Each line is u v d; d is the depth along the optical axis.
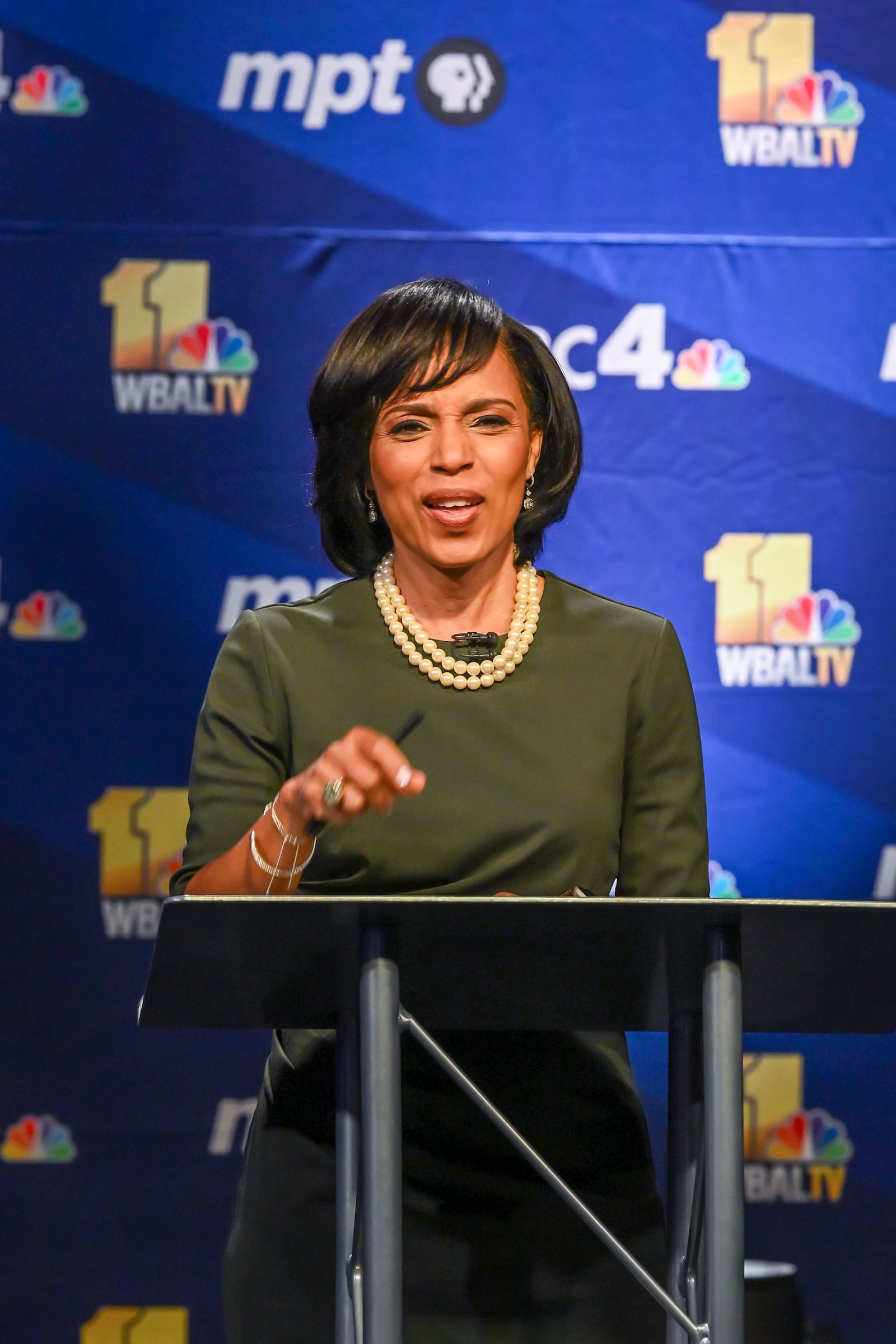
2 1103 11.61
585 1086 5.95
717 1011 4.44
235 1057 11.76
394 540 6.32
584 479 12.17
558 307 12.27
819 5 12.41
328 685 6.07
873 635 12.13
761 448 12.22
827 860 12.00
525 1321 5.80
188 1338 11.49
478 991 5.04
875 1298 11.63
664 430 12.22
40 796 11.84
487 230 12.30
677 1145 5.21
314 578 12.09
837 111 12.38
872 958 4.67
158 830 11.87
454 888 5.79
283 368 12.20
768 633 12.13
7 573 11.95
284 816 4.79
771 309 12.28
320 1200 5.80
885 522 12.19
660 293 12.28
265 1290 5.86
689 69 12.39
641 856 6.12
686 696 6.26
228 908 4.09
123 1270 11.53
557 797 5.87
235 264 12.22
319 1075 5.88
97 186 12.20
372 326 6.19
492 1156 5.88
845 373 12.26
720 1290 4.46
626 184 12.35
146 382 12.14
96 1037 11.70
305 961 4.58
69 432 12.08
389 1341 4.29
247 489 12.11
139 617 12.00
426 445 6.08
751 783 12.05
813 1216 11.70
